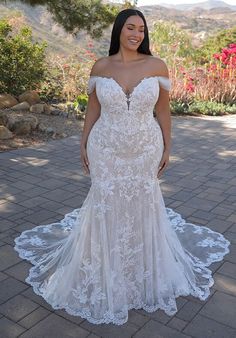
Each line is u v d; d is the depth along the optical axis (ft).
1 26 28.40
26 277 9.83
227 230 12.37
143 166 8.78
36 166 17.48
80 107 26.40
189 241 11.62
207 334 8.18
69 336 8.05
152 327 8.36
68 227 12.17
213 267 10.46
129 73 8.29
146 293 9.17
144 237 9.07
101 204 8.70
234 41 69.82
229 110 31.12
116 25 8.36
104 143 8.61
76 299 8.95
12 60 27.25
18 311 8.70
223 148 21.17
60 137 21.98
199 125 26.35
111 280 8.78
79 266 9.11
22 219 12.69
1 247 11.09
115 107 8.30
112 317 8.53
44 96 29.09
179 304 9.06
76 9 24.39
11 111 24.80
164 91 8.93
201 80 33.42
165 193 15.06
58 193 14.73
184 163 18.62
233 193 15.19
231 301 9.18
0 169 16.98
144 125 8.55
